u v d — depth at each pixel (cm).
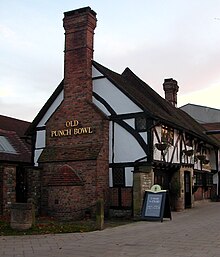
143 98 1661
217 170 2461
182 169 1722
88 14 1543
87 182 1405
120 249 745
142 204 1331
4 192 1255
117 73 1836
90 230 1027
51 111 1634
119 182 1450
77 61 1555
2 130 1988
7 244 807
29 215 1006
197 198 2070
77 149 1477
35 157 1639
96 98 1536
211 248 739
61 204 1405
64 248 762
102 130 1462
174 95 2523
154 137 1459
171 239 859
